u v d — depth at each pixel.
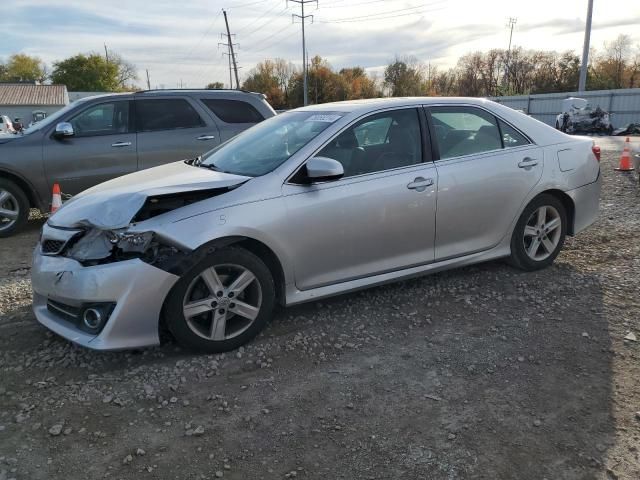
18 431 2.84
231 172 4.03
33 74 104.00
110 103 7.45
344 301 4.47
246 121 8.20
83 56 89.31
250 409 3.03
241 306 3.66
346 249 3.99
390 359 3.55
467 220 4.52
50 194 7.12
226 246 3.56
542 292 4.59
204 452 2.69
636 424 2.86
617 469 2.54
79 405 3.07
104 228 3.35
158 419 2.95
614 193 9.13
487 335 3.87
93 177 7.28
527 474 2.52
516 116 4.95
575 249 5.79
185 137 7.73
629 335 3.80
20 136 7.00
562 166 5.00
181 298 3.43
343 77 78.06
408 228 4.21
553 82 73.56
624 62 68.94
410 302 4.44
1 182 6.83
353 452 2.68
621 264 5.25
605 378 3.29
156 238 3.36
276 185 3.73
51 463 2.61
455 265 4.58
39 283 3.56
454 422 2.90
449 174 4.37
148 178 4.06
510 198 4.71
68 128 6.95
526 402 3.07
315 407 3.04
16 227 7.02
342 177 3.97
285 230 3.70
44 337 3.91
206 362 3.52
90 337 3.34
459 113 4.62
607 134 31.56
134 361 3.56
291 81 77.69
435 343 3.76
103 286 3.27
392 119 4.30
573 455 2.64
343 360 3.55
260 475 2.53
